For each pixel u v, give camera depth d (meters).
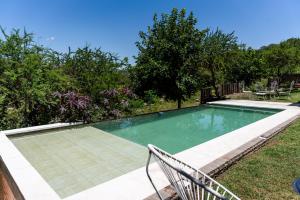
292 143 5.38
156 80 11.73
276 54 18.80
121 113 9.50
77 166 4.69
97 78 9.02
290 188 3.39
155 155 2.01
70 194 3.67
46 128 7.03
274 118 7.95
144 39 12.16
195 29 11.80
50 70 8.14
